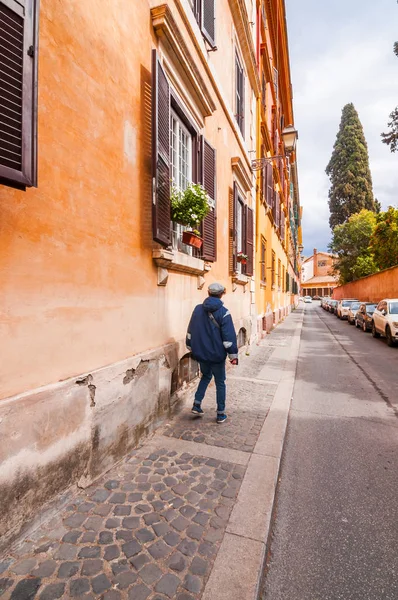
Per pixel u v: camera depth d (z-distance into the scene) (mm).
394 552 2271
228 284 7648
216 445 3555
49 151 2240
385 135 18359
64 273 2389
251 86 10969
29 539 2105
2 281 1916
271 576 2070
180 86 4512
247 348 9555
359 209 49188
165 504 2535
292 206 40438
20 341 2035
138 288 3449
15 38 1795
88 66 2639
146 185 3613
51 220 2262
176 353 4391
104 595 1762
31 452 2109
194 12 5312
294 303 47281
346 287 43062
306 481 3166
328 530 2490
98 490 2660
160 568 1946
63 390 2352
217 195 6648
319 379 7172
